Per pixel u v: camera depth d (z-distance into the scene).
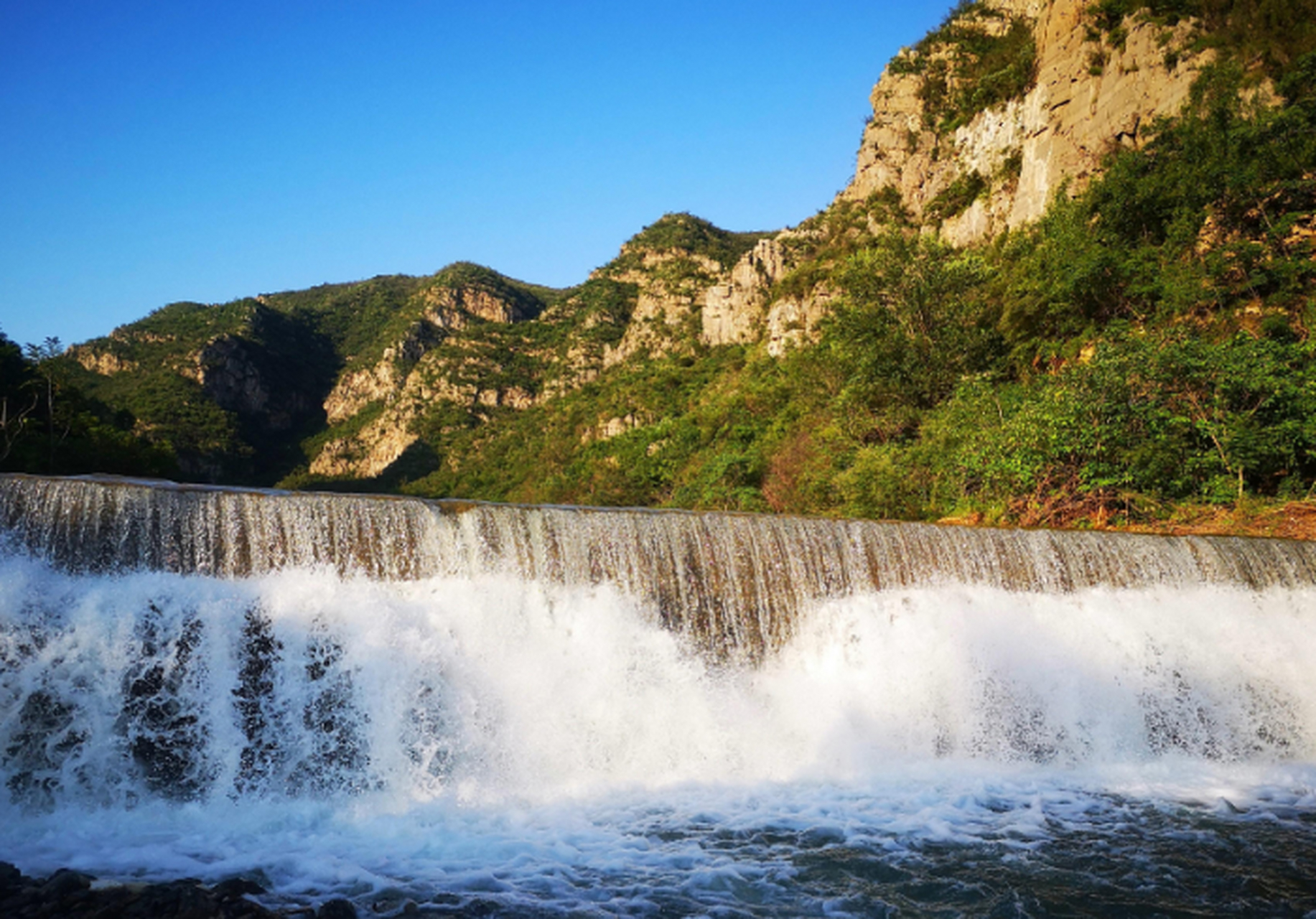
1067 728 16.84
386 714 14.04
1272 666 17.75
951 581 18.30
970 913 9.65
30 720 12.22
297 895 9.53
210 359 186.00
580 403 150.75
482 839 11.66
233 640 13.41
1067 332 34.59
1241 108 31.28
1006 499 27.39
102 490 13.58
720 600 16.98
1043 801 13.55
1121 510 25.86
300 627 13.86
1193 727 17.27
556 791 13.95
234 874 10.12
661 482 71.00
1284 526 22.42
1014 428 27.14
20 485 13.20
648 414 110.06
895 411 40.78
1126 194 32.19
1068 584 18.50
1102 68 43.47
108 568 13.44
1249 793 14.09
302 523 14.66
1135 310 31.20
